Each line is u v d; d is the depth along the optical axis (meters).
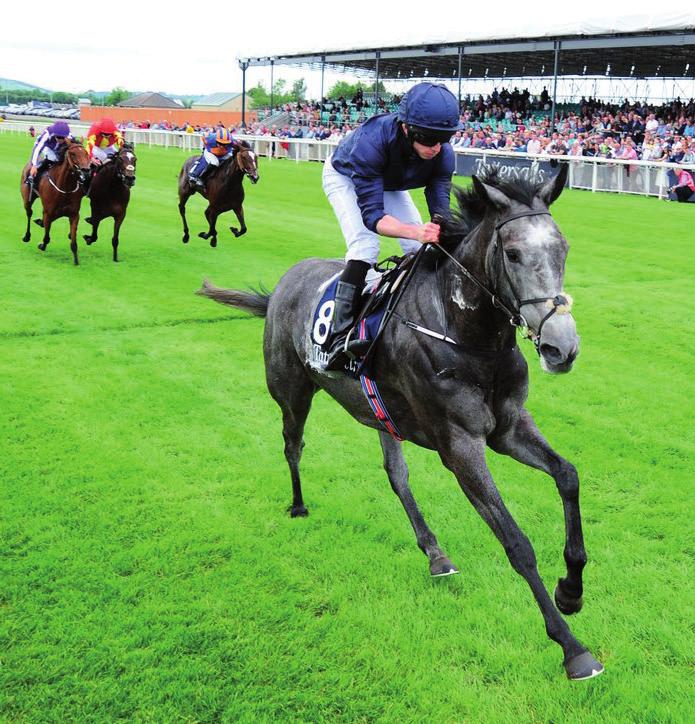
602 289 7.87
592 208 13.93
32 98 141.88
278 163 23.84
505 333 2.41
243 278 8.30
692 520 3.39
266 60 33.69
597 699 2.31
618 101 30.06
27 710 2.26
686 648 2.52
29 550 3.12
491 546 3.17
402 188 2.84
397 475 3.16
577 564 2.36
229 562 3.06
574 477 2.39
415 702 2.30
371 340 2.75
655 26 18.55
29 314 6.74
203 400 4.88
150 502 3.55
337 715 2.25
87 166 8.36
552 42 20.94
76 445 4.16
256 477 3.83
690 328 6.52
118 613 2.71
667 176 15.47
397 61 32.84
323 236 11.08
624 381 5.28
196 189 10.02
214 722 2.23
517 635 2.59
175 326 6.55
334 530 3.31
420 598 2.80
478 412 2.44
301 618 2.69
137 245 10.15
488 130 21.47
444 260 2.57
